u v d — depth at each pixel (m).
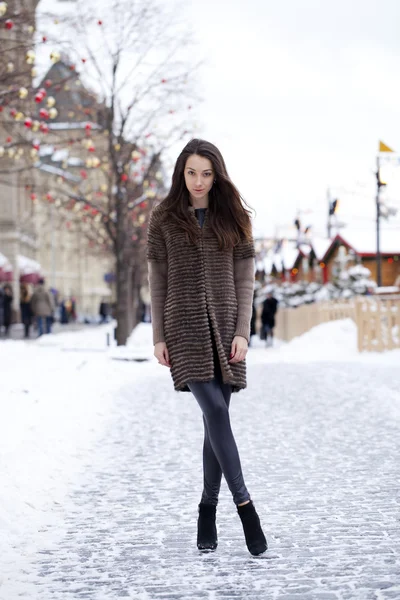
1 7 15.98
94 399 14.49
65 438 10.56
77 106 28.98
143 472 9.05
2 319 47.59
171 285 5.92
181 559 5.91
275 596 5.06
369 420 11.99
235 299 5.95
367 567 5.59
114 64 27.44
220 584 5.32
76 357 22.03
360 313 26.11
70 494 8.08
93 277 127.75
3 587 5.34
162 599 5.07
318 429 11.47
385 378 16.58
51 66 19.06
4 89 19.06
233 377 5.82
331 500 7.54
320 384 16.42
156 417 13.08
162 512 7.31
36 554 6.11
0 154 20.36
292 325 41.69
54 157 31.19
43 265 114.88
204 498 6.15
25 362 19.50
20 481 7.99
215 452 5.82
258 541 5.82
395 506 7.26
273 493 7.86
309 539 6.31
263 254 68.75
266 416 12.78
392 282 48.62
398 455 9.49
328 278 54.00
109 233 28.88
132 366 21.28
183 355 5.82
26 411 11.81
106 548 6.24
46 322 40.94
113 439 11.21
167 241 5.97
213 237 5.93
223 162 5.98
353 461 9.28
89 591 5.25
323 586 5.21
